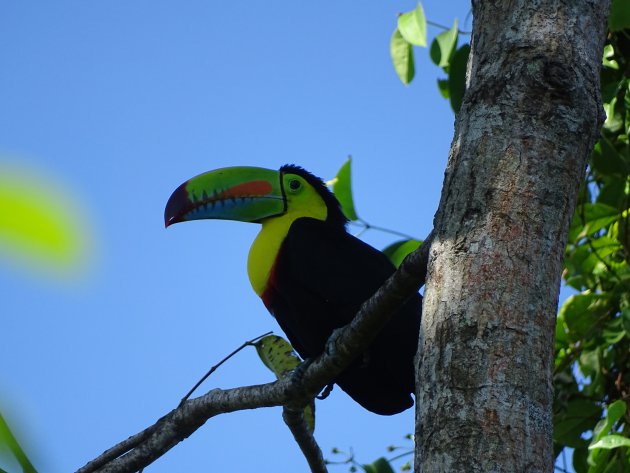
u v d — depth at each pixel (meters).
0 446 1.69
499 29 6.19
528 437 4.46
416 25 11.39
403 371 10.61
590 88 5.95
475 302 4.96
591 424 11.67
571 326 12.07
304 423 8.81
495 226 5.24
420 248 6.57
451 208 5.49
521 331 4.84
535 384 4.69
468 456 4.40
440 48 11.60
